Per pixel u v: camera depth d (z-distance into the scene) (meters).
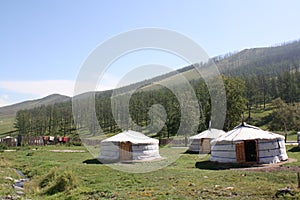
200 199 9.35
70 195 10.69
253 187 10.71
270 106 71.56
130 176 14.03
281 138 19.64
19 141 44.50
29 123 67.50
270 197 9.24
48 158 24.97
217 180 12.30
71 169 16.08
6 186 13.23
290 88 73.75
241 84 43.53
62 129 55.12
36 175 16.80
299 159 19.67
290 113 49.66
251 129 20.22
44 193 12.11
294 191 9.40
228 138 19.50
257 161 18.44
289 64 131.38
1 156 26.89
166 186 11.48
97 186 12.00
